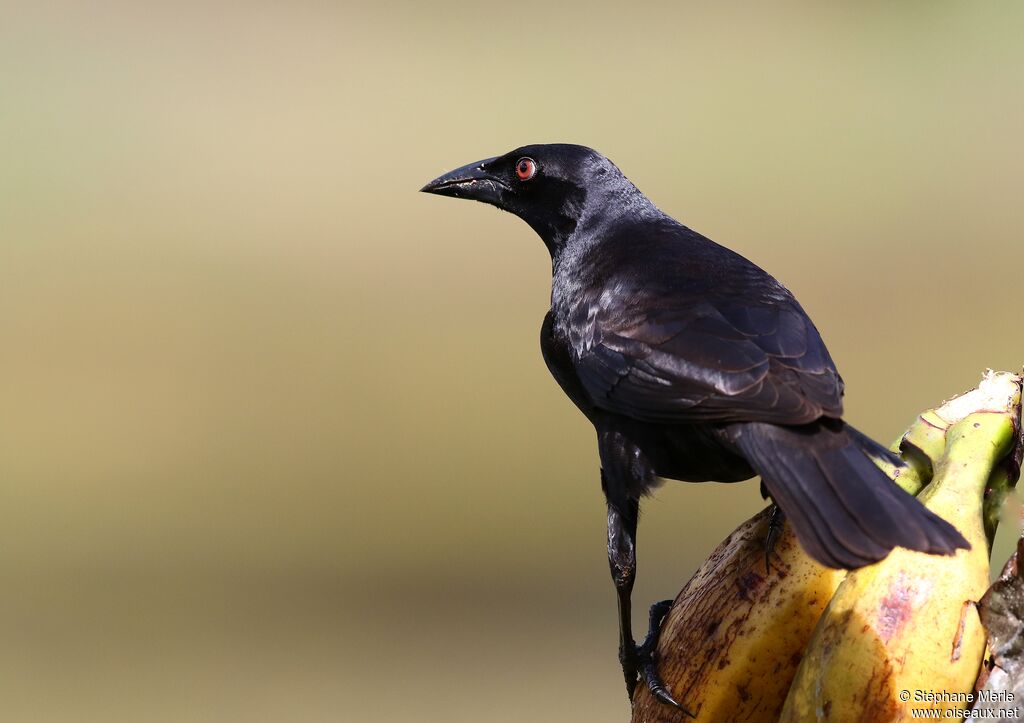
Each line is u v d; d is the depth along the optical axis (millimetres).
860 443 9102
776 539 8938
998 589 7547
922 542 7812
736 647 8773
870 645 7863
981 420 8734
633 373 10852
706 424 10242
